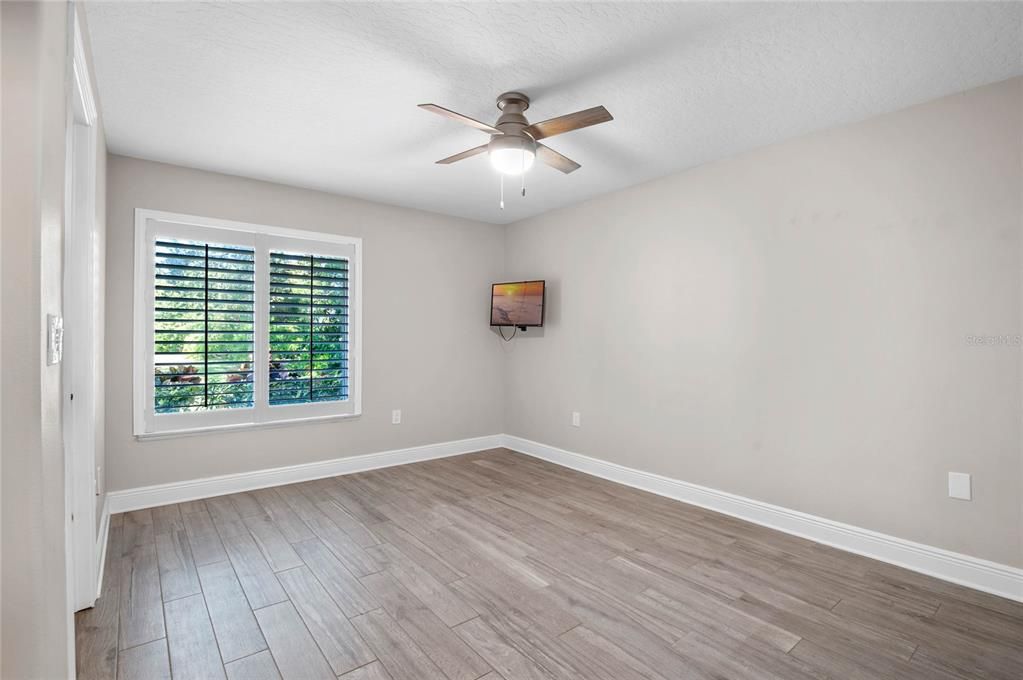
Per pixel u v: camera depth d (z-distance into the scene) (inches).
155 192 135.9
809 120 110.7
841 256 112.7
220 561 104.1
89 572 86.0
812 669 71.9
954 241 97.6
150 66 88.8
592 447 173.2
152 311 135.7
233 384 147.9
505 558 106.8
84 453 85.2
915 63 87.2
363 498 144.8
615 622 83.3
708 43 81.9
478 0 71.3
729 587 95.0
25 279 37.9
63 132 50.8
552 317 189.2
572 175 148.2
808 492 118.3
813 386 117.3
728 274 133.9
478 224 204.8
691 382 142.8
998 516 92.8
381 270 178.1
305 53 85.1
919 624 83.0
